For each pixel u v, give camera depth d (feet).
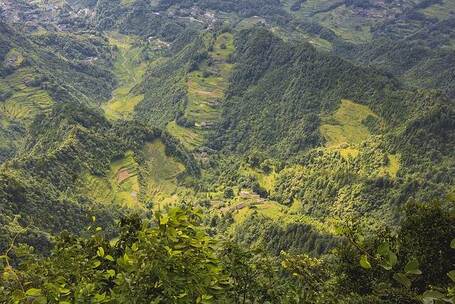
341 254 86.02
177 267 27.30
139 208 352.28
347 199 342.03
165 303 26.40
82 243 47.62
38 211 267.80
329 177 366.02
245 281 43.09
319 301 53.98
